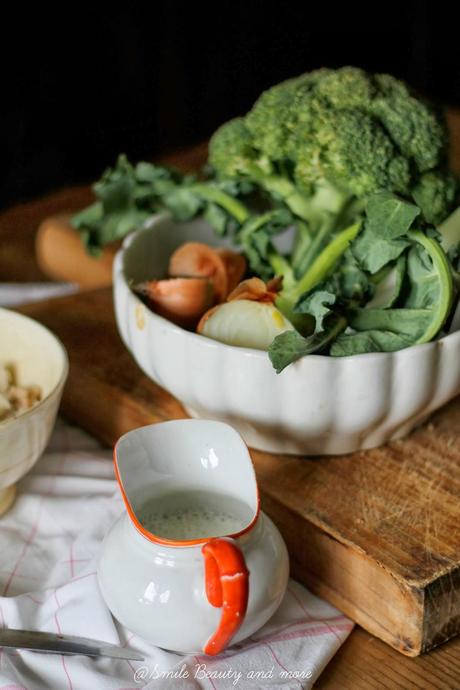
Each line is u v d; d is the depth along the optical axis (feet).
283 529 2.60
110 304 3.57
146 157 8.33
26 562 2.55
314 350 2.48
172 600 2.14
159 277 3.25
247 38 8.23
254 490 2.26
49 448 3.03
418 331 2.57
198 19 8.05
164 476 2.36
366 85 2.74
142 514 2.32
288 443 2.67
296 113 2.73
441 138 2.77
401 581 2.27
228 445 2.34
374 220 2.51
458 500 2.56
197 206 3.25
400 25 8.34
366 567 2.37
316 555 2.51
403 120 2.71
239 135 2.89
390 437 2.77
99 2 7.76
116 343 3.33
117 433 3.08
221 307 2.66
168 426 2.35
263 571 2.19
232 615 1.96
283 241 3.43
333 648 2.31
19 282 4.01
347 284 2.76
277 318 2.63
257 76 8.42
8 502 2.70
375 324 2.60
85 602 2.33
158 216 3.23
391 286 2.76
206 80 8.33
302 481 2.63
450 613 2.36
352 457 2.73
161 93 8.25
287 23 8.25
